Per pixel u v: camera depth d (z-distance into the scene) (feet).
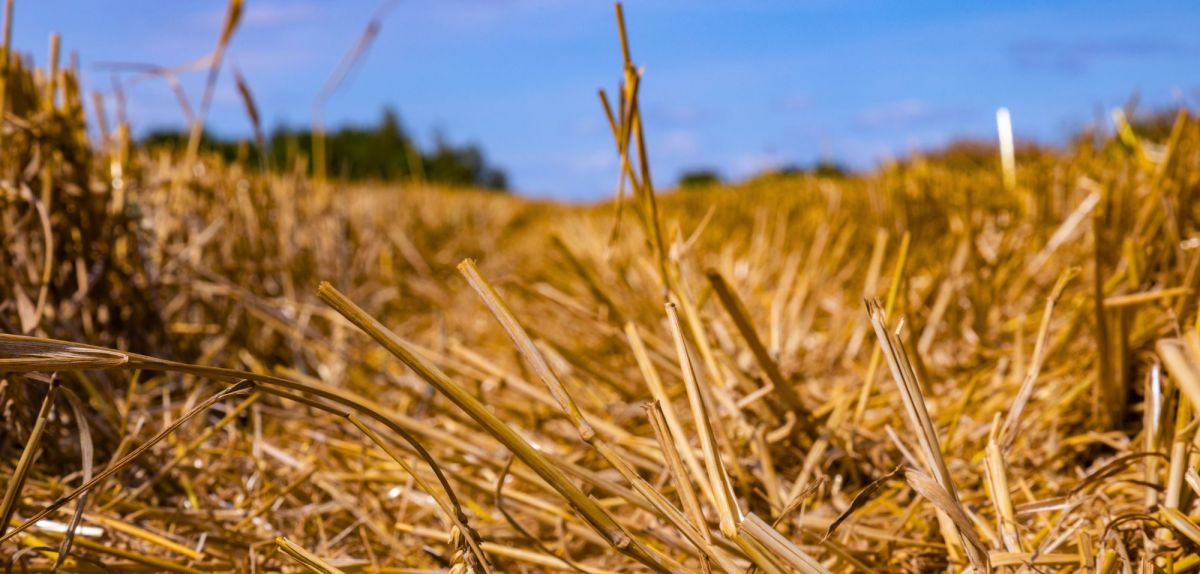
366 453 3.37
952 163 10.39
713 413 3.10
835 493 3.02
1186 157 4.81
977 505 2.89
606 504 3.12
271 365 5.45
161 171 5.39
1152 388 2.66
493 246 16.43
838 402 3.30
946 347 4.73
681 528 2.14
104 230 4.39
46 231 3.48
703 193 17.08
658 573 2.17
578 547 3.05
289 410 4.18
